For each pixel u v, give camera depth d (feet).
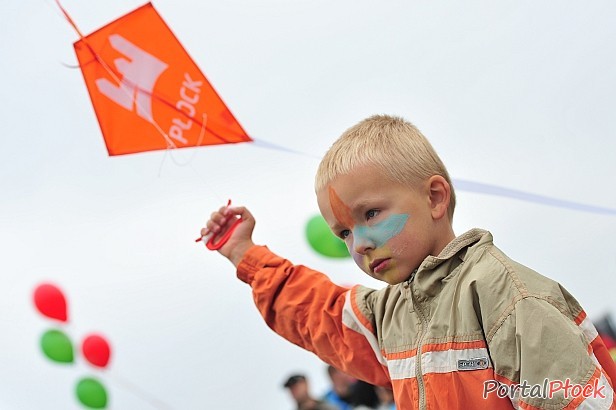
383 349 4.04
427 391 3.58
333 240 7.82
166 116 5.67
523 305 3.31
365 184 3.72
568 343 3.19
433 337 3.61
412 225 3.71
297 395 9.20
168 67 5.66
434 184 3.80
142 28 5.65
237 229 4.71
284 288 4.51
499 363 3.35
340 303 4.35
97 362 9.24
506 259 3.53
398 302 3.94
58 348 9.29
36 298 9.21
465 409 3.47
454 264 3.70
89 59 5.61
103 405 9.32
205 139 5.70
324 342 4.35
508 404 3.40
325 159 3.91
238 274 4.64
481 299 3.44
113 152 5.58
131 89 5.63
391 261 3.72
